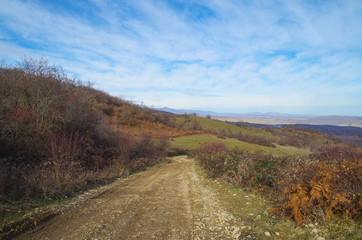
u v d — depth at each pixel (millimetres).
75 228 3996
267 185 6766
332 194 3721
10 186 5793
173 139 42750
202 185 8367
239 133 64312
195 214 4895
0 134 8812
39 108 11617
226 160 9641
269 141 54750
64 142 9609
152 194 6988
